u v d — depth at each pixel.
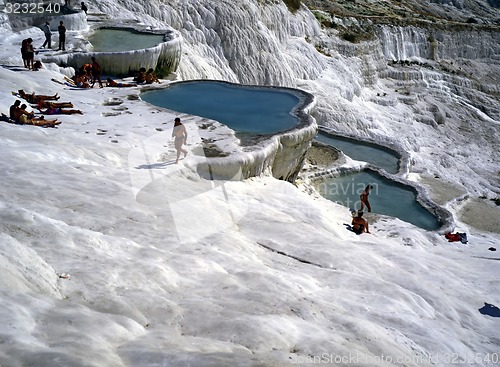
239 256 8.91
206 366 4.73
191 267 7.80
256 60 33.47
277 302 6.99
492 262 12.65
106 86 19.36
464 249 14.33
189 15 31.25
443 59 53.03
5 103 15.21
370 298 8.39
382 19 50.50
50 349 4.51
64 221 8.55
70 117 15.32
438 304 9.00
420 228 15.36
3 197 8.95
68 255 7.23
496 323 8.98
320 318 6.88
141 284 6.90
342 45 42.62
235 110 17.75
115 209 9.39
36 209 8.74
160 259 7.88
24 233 7.48
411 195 18.14
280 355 5.32
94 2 27.59
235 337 5.84
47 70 19.36
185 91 19.59
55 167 10.94
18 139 12.36
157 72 22.16
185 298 6.81
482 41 55.03
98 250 7.61
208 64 30.59
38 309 5.38
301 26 40.44
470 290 10.20
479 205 24.16
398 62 48.75
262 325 6.07
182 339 5.50
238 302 6.87
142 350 4.93
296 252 10.01
